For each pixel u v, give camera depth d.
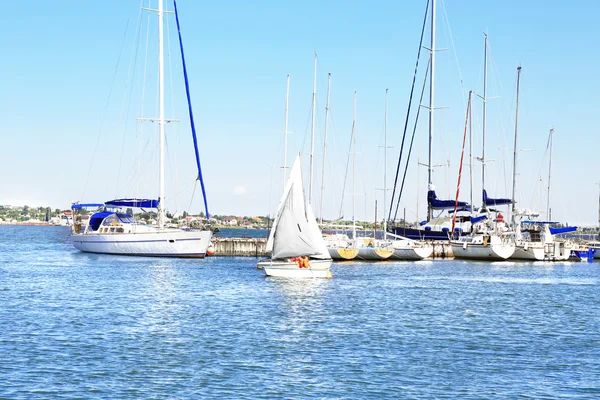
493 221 102.50
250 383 28.08
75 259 88.50
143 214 94.12
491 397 26.78
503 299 54.34
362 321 42.53
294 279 65.94
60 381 28.00
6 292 54.72
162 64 89.06
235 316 43.62
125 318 42.38
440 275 74.62
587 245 107.19
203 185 88.56
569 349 35.25
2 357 31.62
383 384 28.20
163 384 27.78
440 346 35.47
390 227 106.62
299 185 66.50
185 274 69.62
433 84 105.38
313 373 29.72
